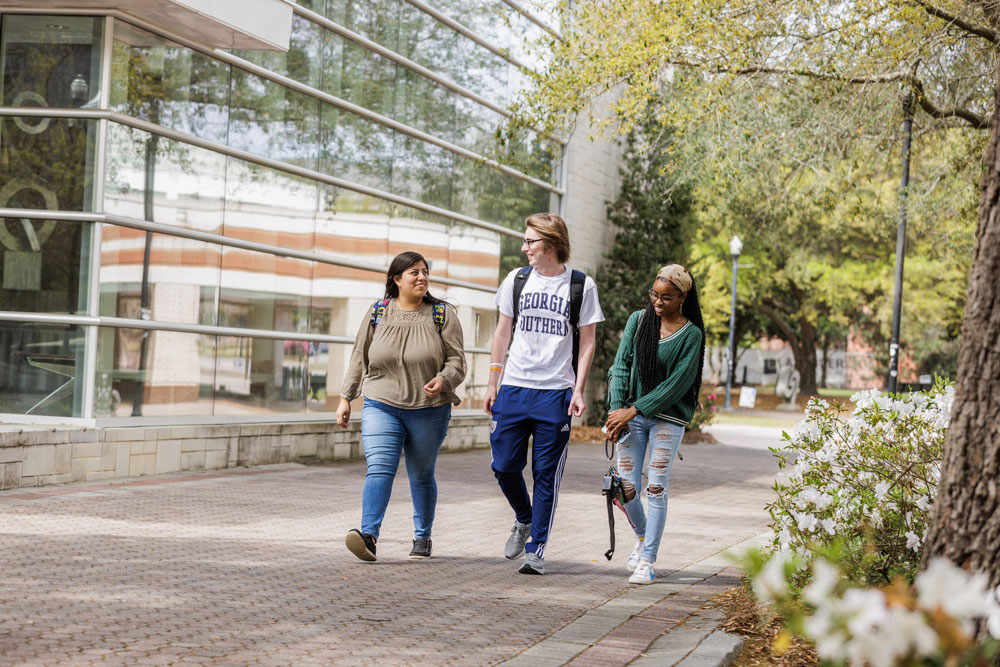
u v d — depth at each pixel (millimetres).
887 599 2273
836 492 5648
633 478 6934
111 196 11211
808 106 15953
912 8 12680
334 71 14797
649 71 13906
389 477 7094
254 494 10227
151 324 11680
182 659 4438
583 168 22359
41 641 4590
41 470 9891
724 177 15883
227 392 12961
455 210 17969
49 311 11117
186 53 12211
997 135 3598
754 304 46594
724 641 4914
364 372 7320
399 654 4727
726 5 13789
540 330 6977
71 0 11078
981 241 3580
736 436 26500
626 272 23828
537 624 5457
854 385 83750
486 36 18688
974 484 3482
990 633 3094
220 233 12828
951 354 51438
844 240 42031
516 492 7145
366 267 15547
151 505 9062
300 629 5090
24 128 11281
